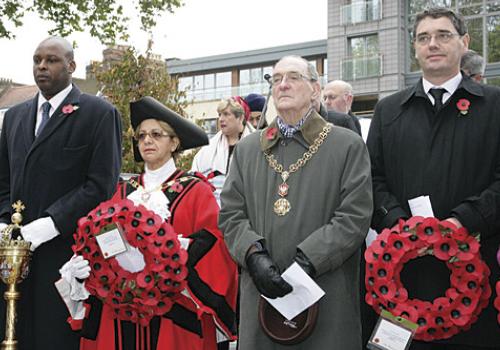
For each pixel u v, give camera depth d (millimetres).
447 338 3557
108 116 4574
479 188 3617
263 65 33656
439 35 3701
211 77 34844
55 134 4469
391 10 23922
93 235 3781
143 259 3805
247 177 3771
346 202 3486
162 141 4090
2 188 4680
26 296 4371
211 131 32469
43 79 4531
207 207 3994
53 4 13164
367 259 3518
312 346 3455
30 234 4180
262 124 5828
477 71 4703
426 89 3818
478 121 3648
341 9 24891
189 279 3799
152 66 9555
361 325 3986
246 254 3477
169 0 13359
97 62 9750
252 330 3562
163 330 3824
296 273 3309
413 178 3729
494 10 19406
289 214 3553
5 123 4777
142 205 3785
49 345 4262
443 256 3451
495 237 3707
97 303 4023
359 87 24500
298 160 3648
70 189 4445
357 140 3666
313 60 31672
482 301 3494
